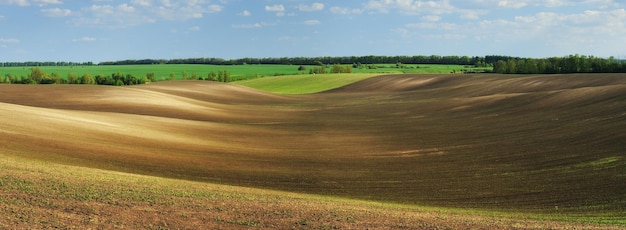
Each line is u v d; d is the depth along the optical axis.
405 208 21.33
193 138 40.06
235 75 192.88
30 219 14.66
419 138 43.50
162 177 25.52
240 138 42.47
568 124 43.47
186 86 111.81
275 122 58.50
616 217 20.36
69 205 16.31
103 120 43.75
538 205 22.98
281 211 17.98
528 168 30.19
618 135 36.12
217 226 15.75
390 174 29.83
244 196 20.28
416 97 94.44
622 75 87.94
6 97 72.38
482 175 29.16
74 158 27.20
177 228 15.25
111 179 20.64
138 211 16.48
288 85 148.00
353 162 33.25
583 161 30.59
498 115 55.09
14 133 31.11
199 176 26.81
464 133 44.84
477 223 17.91
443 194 25.41
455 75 131.38
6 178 18.41
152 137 37.88
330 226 16.39
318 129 51.28
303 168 30.92
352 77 151.88
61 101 69.69
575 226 17.98
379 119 60.62
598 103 52.53
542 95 64.62
